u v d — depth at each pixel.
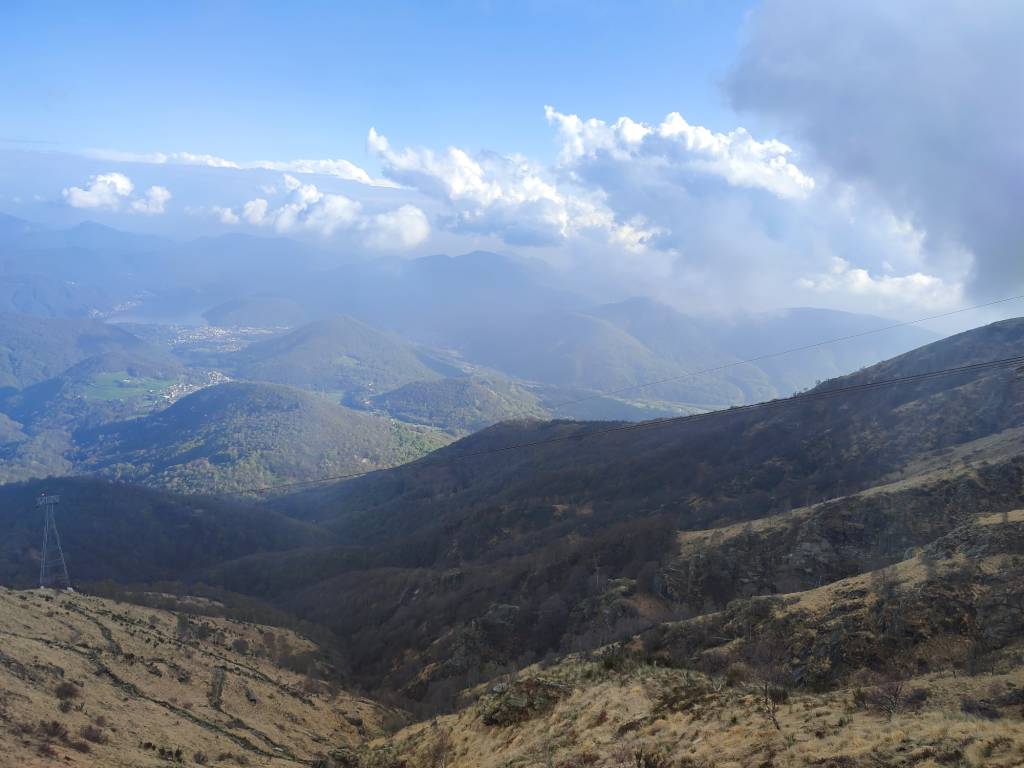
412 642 134.38
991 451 116.12
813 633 60.94
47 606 86.75
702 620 73.12
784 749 29.20
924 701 34.59
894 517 97.69
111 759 45.84
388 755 54.16
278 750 64.81
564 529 177.62
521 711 48.88
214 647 98.56
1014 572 56.19
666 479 193.62
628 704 42.28
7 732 44.34
